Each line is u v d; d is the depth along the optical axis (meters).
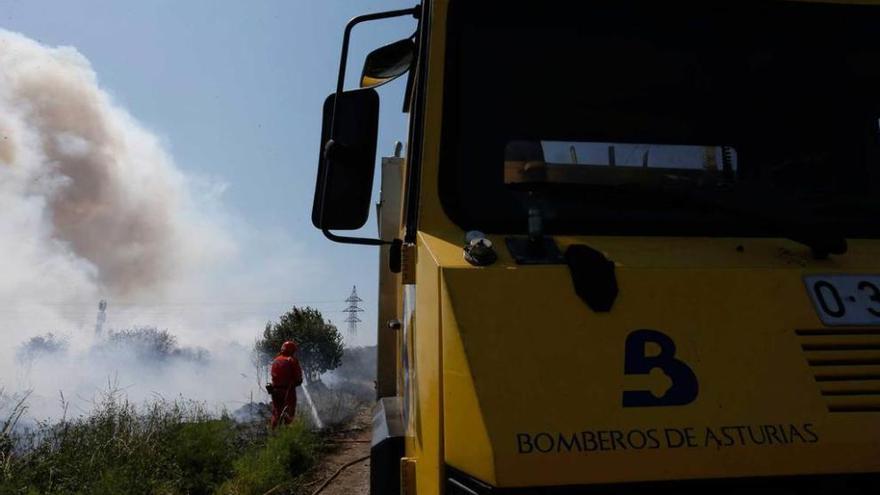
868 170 2.63
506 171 2.37
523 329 1.82
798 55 2.70
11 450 6.09
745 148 2.57
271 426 10.92
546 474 1.68
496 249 2.08
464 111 2.43
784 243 2.24
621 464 1.70
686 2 2.69
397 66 3.88
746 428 1.76
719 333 1.87
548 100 2.50
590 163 2.46
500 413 1.73
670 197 2.32
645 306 1.88
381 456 2.73
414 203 2.48
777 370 1.84
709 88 2.61
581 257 1.94
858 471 1.75
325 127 2.85
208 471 7.70
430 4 2.58
